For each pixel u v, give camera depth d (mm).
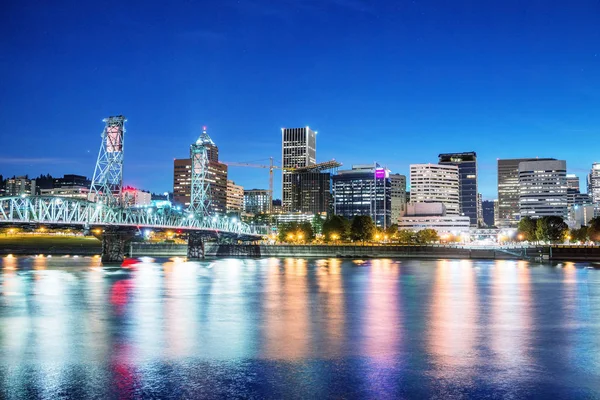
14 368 40031
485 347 47375
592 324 59938
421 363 41562
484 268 160500
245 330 55938
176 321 62000
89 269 159000
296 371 39281
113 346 47719
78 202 170875
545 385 35875
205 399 33031
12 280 118750
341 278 124000
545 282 112812
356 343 49031
